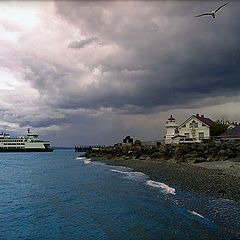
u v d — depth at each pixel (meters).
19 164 95.31
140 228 18.17
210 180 30.61
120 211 23.25
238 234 15.41
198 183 29.91
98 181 43.53
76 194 33.38
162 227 17.81
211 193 25.12
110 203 26.77
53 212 24.86
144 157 73.31
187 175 36.22
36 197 32.97
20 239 17.86
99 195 31.52
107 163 78.44
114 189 34.44
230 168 39.00
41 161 110.94
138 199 27.03
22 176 57.97
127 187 34.66
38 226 20.61
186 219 18.81
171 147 64.25
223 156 50.03
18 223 21.56
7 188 41.22
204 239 15.11
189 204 22.52
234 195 23.53
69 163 92.31
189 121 83.56
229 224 16.98
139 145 88.19
